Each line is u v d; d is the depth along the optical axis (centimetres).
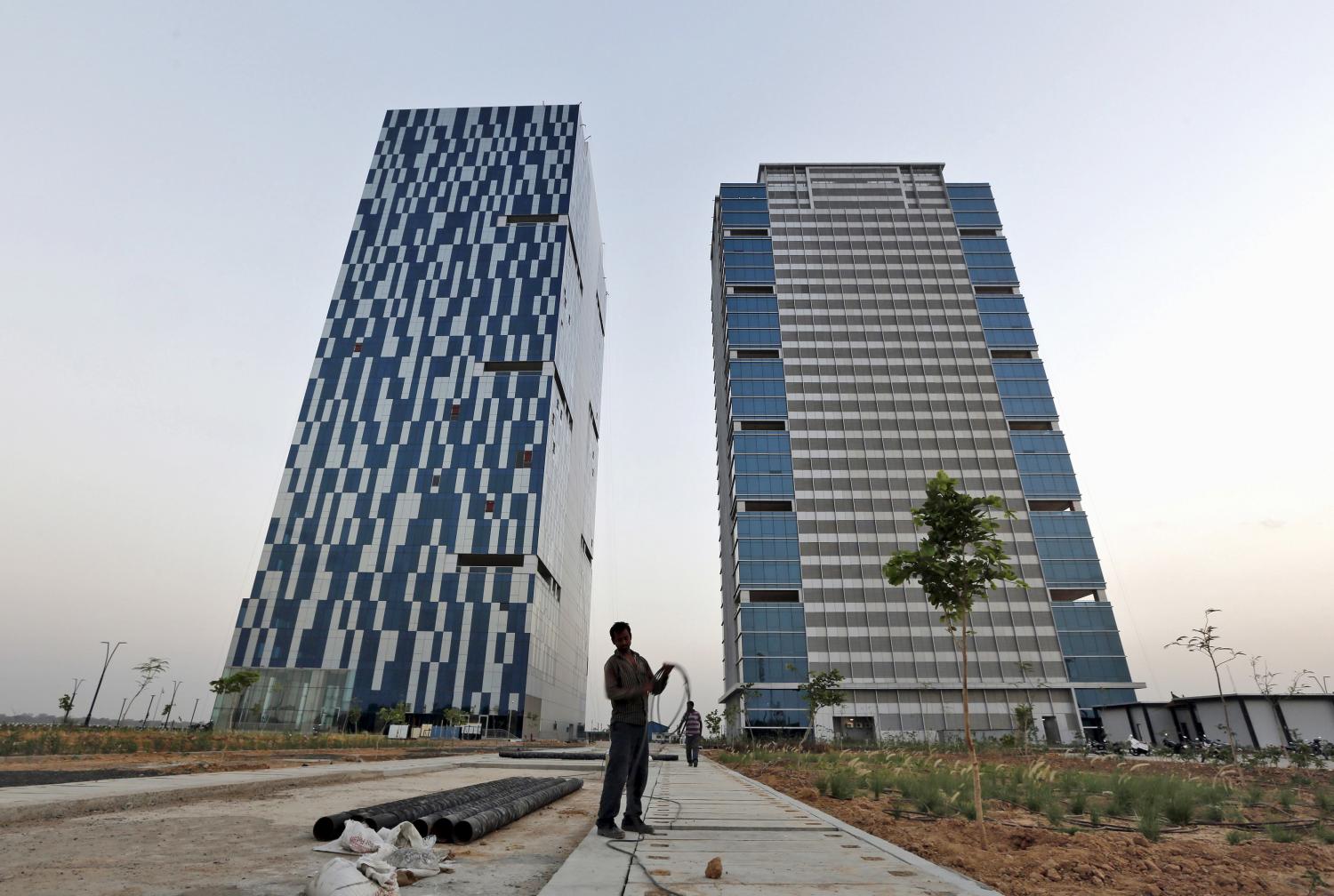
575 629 10631
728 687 8225
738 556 7325
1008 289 8962
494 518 7819
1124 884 549
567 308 9844
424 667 7000
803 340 8612
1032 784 1254
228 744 2658
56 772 1086
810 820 701
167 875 406
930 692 6569
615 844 521
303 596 7331
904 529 7412
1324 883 607
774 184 9912
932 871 426
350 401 8531
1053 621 6775
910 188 9806
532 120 10888
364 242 9719
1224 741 3928
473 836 562
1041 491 7512
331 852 482
